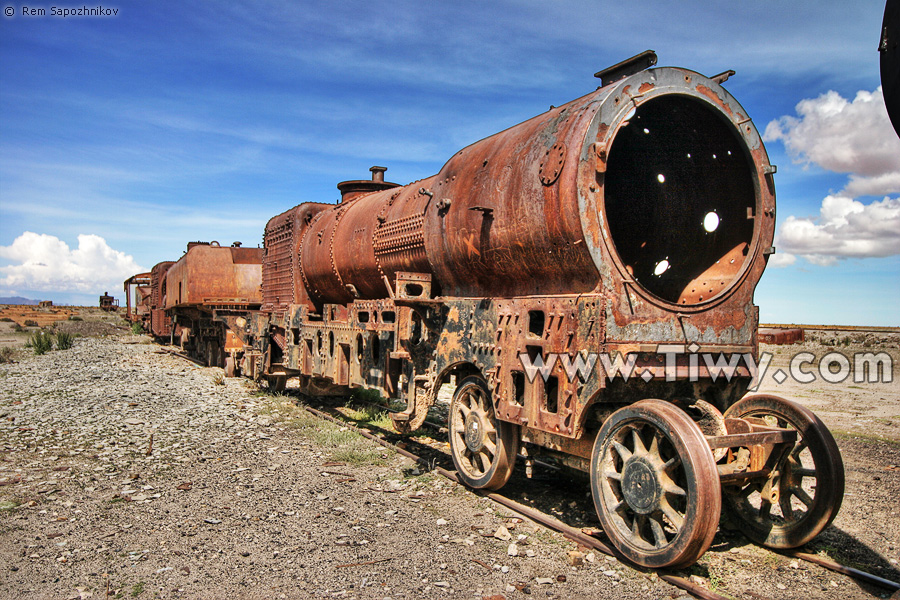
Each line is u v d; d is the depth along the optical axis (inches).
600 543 169.3
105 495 213.9
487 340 208.2
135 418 353.4
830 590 150.3
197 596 140.6
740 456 173.2
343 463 261.3
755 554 175.6
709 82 179.2
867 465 267.3
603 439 167.9
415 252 262.2
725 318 180.5
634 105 169.0
